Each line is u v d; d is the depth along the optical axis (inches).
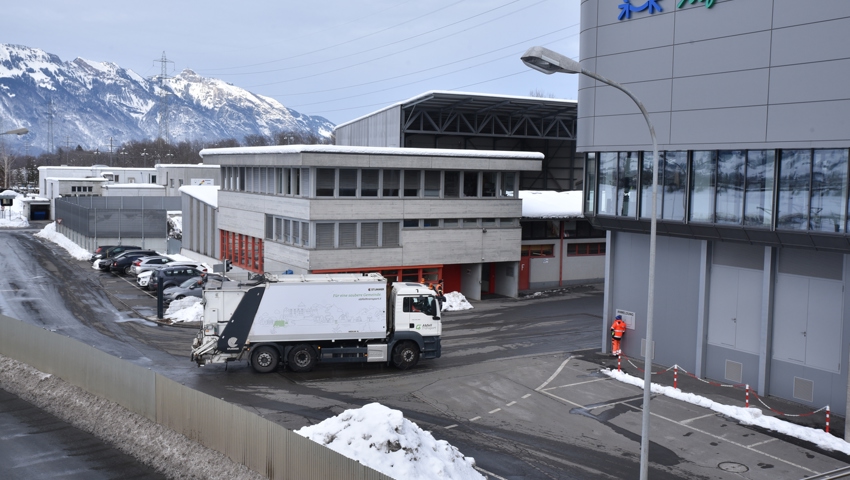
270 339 995.9
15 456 721.0
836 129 819.4
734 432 807.1
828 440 775.1
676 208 1018.1
